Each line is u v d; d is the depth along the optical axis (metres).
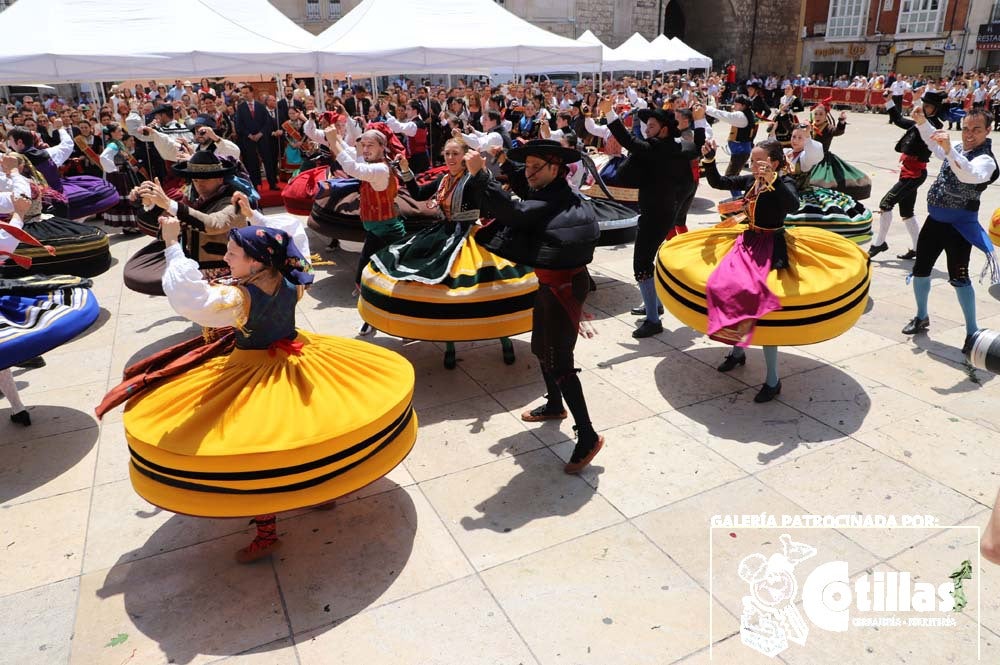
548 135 6.35
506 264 4.78
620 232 6.35
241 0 11.95
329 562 3.24
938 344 5.48
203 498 2.78
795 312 4.16
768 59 46.88
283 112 12.49
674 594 2.99
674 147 5.28
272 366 3.04
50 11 9.99
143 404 3.01
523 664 2.65
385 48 10.64
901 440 4.12
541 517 3.53
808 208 6.34
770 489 3.70
